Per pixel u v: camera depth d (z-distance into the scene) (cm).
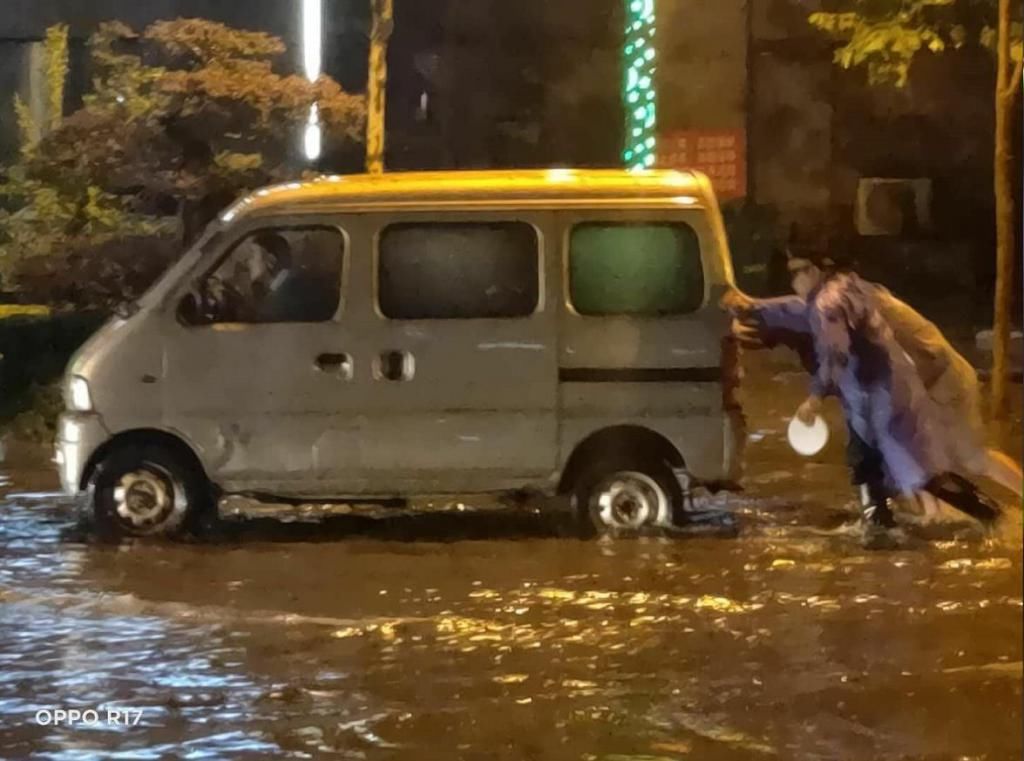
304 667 1080
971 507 1336
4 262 2053
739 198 2706
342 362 1303
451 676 1066
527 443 1301
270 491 1312
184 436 1308
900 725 1002
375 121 1795
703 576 1238
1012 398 1828
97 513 1328
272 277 1311
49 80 2450
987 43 1689
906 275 2709
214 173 1986
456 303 1305
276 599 1196
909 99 2739
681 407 1301
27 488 1530
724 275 1305
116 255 2027
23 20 2712
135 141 2009
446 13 2812
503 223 1304
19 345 2000
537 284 1302
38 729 1000
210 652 1103
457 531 1369
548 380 1301
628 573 1246
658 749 977
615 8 2797
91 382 1305
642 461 1316
